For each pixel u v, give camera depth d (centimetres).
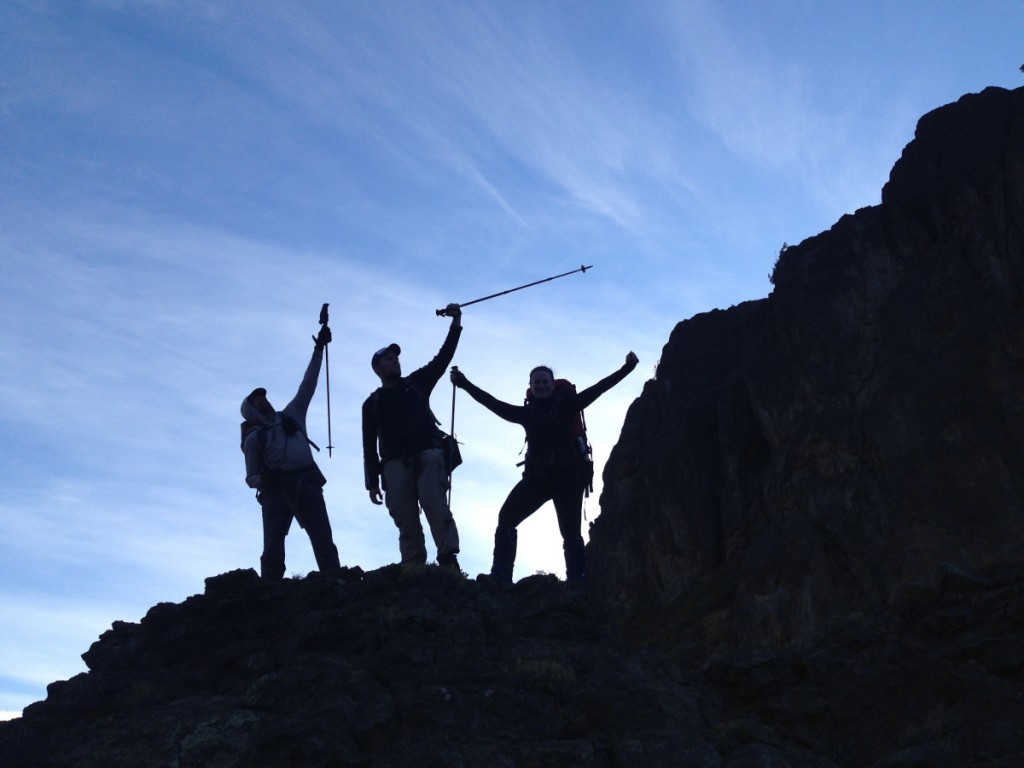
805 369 3412
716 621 3038
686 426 3791
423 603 1088
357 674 970
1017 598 1151
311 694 970
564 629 1066
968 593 1177
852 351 3359
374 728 908
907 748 1018
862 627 1177
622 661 1050
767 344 3644
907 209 3634
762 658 1115
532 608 1091
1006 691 1061
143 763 924
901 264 3484
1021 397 2923
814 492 3083
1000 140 3594
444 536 1179
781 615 2834
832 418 3219
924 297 3312
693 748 909
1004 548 2675
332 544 1287
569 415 1285
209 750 922
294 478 1284
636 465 3875
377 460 1231
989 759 977
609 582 3594
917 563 2770
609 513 3797
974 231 3384
